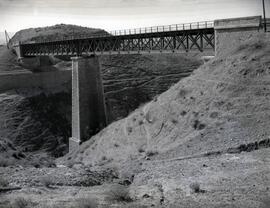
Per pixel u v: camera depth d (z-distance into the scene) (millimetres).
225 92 43531
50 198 19641
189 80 51969
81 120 77438
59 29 176500
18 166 30688
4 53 135125
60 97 113250
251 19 48156
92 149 61562
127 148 50594
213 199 19094
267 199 18078
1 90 108188
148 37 64938
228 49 50625
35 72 119688
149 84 134125
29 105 104312
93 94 79688
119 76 136125
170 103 50781
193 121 43312
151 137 48562
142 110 57656
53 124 102438
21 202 17891
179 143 40719
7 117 98562
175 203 18469
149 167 32781
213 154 34438
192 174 27031
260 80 41969
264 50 45656
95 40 78750
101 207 17438
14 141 92438
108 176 29844
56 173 26672
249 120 37906
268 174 23828
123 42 71000
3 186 22609
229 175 25031
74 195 20688
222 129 38625
